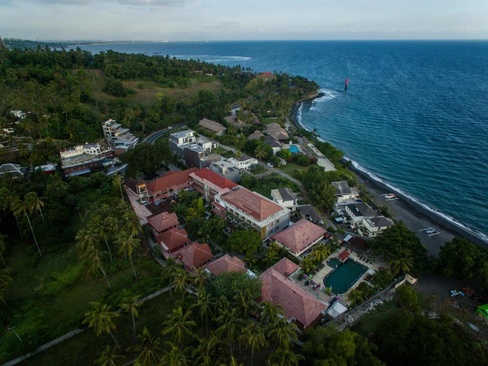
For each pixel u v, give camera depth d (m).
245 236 79.31
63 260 80.06
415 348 53.00
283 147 156.62
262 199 92.19
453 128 188.50
